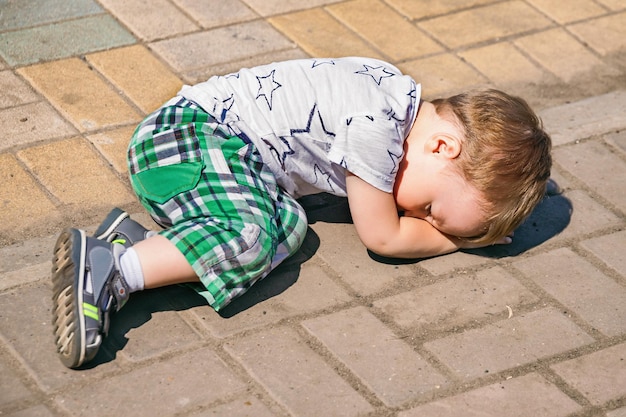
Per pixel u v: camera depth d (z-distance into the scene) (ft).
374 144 8.59
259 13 12.85
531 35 13.08
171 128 8.77
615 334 8.61
